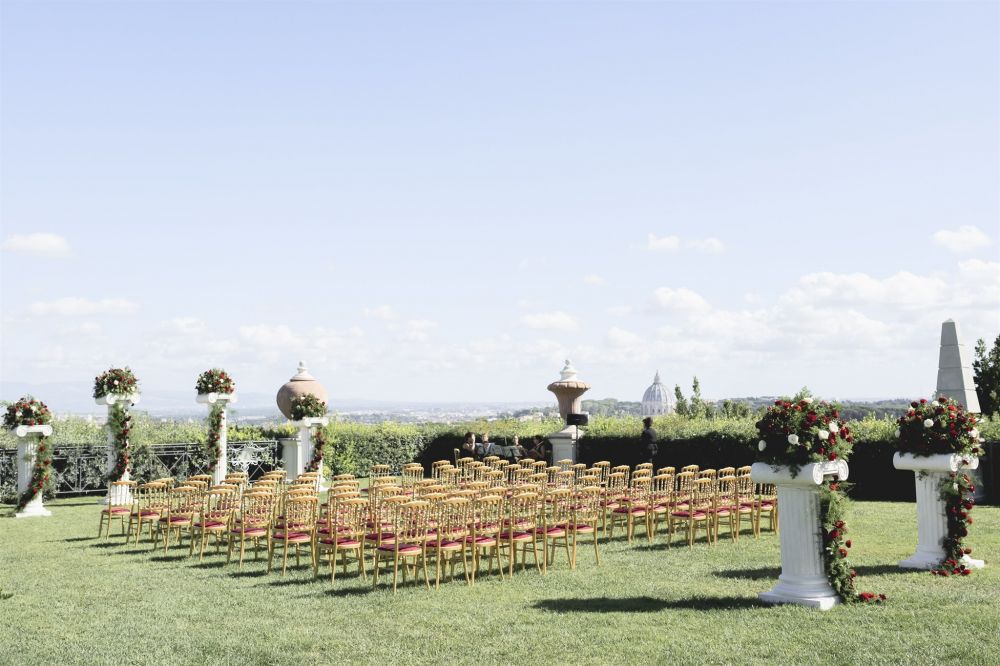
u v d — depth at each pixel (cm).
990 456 1661
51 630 775
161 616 824
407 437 2667
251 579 1012
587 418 2272
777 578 950
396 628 761
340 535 1015
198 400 2028
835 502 814
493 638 720
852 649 658
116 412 1911
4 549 1265
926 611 769
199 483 1323
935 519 997
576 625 754
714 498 1228
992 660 624
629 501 1311
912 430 1001
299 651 695
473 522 976
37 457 1717
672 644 684
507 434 2583
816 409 815
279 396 2631
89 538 1374
